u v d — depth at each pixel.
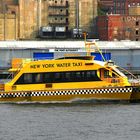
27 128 80.88
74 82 103.19
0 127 81.62
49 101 103.69
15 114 92.81
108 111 94.81
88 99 102.94
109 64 103.94
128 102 103.44
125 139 73.31
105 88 102.50
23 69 104.19
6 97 104.06
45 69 103.69
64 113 93.31
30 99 103.88
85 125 82.69
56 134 76.62
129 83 103.38
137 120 86.38
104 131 78.38
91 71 102.88
